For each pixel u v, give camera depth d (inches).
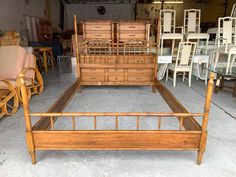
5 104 106.2
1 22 202.5
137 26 161.2
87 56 152.6
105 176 64.3
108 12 454.9
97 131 64.9
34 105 127.7
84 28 160.4
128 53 164.9
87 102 133.6
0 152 76.8
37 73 147.1
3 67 127.4
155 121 102.6
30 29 273.0
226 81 189.5
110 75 155.4
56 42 292.4
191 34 177.2
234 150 78.0
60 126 97.3
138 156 74.5
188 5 462.0
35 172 66.1
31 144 66.2
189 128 74.5
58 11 400.5
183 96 145.3
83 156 74.5
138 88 170.1
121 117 107.3
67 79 174.2
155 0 442.0
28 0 269.3
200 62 175.8
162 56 175.8
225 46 153.3
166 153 76.3
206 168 68.0
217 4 428.1
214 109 119.2
